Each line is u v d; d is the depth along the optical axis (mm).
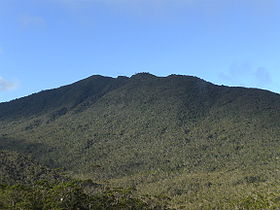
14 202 90125
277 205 110438
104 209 99062
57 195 94688
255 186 144625
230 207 120375
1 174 112500
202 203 131750
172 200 141375
